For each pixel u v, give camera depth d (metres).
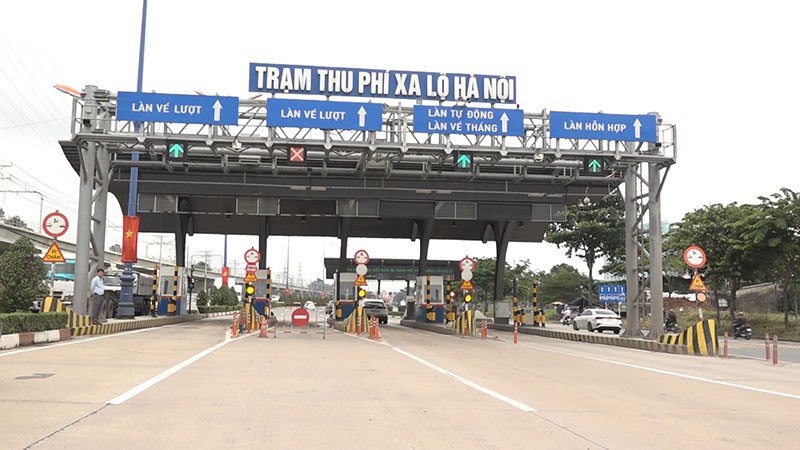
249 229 46.53
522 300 78.69
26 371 12.52
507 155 27.06
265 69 26.67
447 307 39.78
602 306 60.78
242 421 8.37
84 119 25.34
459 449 7.13
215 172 36.09
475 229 48.44
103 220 28.08
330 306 51.78
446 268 54.31
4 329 17.50
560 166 31.23
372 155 27.77
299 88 26.70
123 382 11.39
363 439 7.52
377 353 19.39
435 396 10.89
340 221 43.66
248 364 14.98
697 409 10.08
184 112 25.14
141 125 25.53
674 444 7.57
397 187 36.78
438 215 37.94
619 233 57.81
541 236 47.59
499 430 8.18
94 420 8.16
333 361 16.41
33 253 24.84
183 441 7.21
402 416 8.99
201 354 17.02
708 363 18.62
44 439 7.12
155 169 35.69
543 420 8.91
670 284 57.56
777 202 35.78
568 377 14.23
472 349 22.22
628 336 27.81
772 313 46.44
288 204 41.00
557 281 77.31
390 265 54.25
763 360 20.11
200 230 45.91
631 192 28.33
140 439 7.25
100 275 26.42
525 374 14.66
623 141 26.61
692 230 39.62
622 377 14.36
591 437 7.87
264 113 27.94
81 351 16.83
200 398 10.00
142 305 40.97
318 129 25.81
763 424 8.88
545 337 32.88
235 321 25.61
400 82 27.16
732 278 37.66
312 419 8.63
